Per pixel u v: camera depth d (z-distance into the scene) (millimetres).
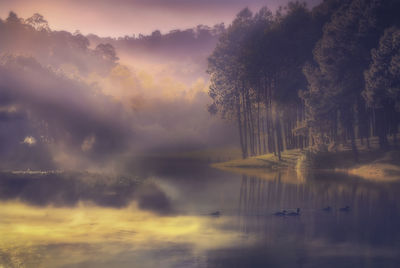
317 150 75875
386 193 42688
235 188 47719
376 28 65125
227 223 29156
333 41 69375
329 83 71312
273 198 40031
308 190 45500
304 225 28734
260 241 24609
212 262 20922
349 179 56094
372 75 60125
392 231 26984
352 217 31234
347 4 74375
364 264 20625
